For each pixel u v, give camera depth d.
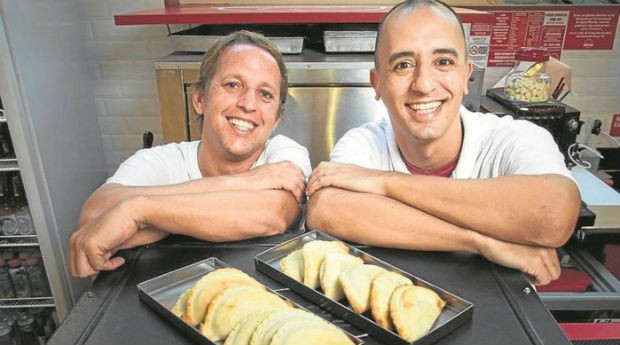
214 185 0.96
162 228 0.82
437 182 0.87
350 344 0.51
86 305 0.62
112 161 2.44
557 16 2.11
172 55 1.79
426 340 0.53
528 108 1.67
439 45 0.94
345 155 1.17
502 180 0.86
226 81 1.05
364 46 1.78
